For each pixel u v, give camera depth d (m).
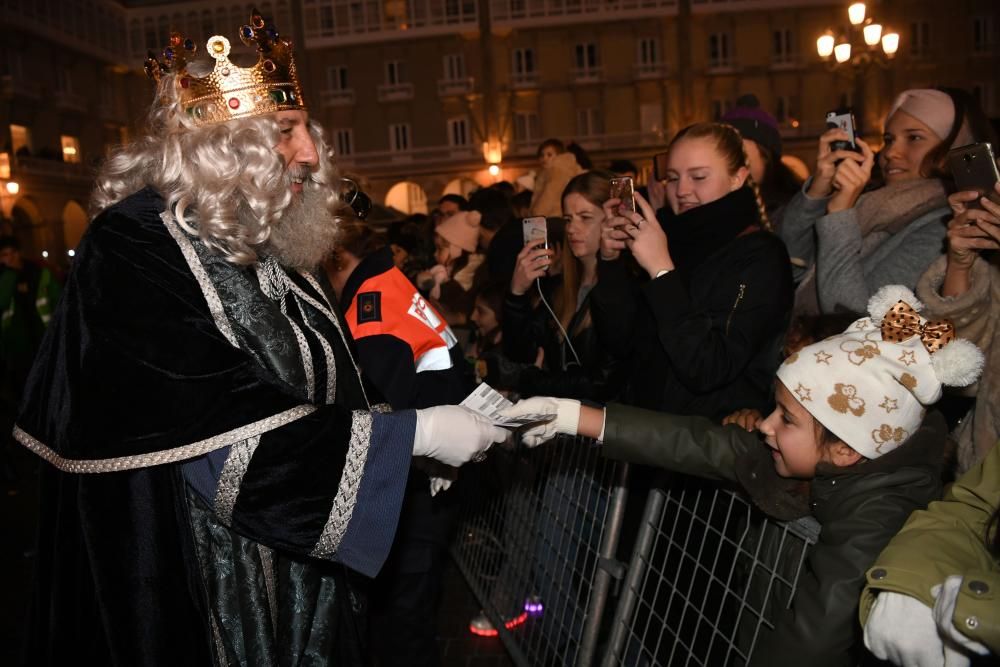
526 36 25.19
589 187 2.31
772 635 1.18
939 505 1.13
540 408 1.49
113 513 1.18
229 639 1.27
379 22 25.56
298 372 1.29
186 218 1.25
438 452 1.34
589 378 2.21
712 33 24.38
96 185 1.36
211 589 1.27
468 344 3.73
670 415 1.47
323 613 1.41
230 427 1.18
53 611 1.22
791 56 24.02
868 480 1.17
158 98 1.31
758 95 24.30
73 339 1.18
